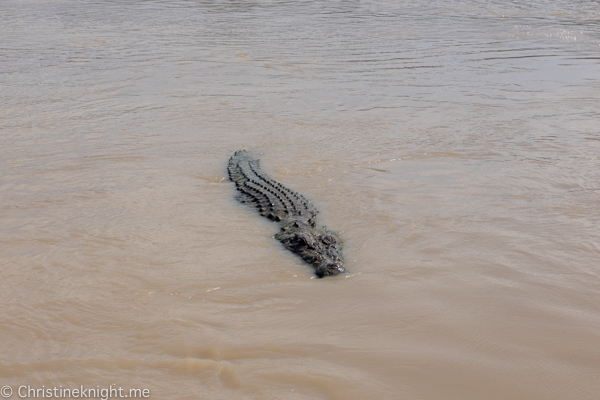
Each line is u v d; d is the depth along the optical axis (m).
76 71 17.92
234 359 5.09
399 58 19.66
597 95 14.96
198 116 13.76
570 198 8.74
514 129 12.38
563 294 6.07
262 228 8.16
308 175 10.19
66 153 11.16
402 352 5.16
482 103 14.50
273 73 17.80
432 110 14.01
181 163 10.88
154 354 5.17
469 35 23.45
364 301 6.07
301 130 12.74
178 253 7.24
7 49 20.89
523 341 5.28
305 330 5.55
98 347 5.26
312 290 6.34
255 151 11.55
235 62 19.08
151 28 24.94
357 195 9.16
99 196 9.15
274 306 6.01
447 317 5.71
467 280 6.42
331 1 32.88
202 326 5.61
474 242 7.37
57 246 7.32
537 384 4.70
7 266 6.78
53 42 22.09
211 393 4.66
